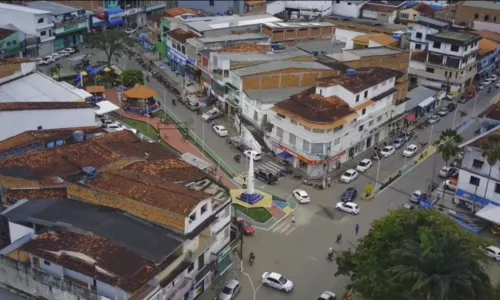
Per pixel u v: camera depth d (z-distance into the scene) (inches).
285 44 5329.7
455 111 4832.7
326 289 2623.0
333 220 3191.4
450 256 2000.5
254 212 3213.6
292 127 3644.2
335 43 5477.4
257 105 3971.5
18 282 2273.6
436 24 5408.5
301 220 3179.1
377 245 2250.2
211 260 2495.1
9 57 5221.5
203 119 4434.1
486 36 5999.0
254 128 4035.4
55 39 5807.1
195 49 4965.6
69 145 2994.6
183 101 4749.0
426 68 5172.2
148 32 6378.0
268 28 5295.3
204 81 4847.4
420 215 2294.5
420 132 4404.5
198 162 3376.0
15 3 6318.9
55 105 3427.7
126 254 2135.8
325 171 3634.4
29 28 5546.3
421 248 2034.9
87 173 2578.7
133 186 2438.5
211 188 2645.2
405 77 4667.8
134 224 2317.9
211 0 6855.3
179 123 4367.6
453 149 3287.4
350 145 3799.2
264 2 6983.3
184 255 2298.2
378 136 4148.6
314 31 5462.6
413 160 3939.5
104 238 2209.6
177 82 5196.9
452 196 3452.3
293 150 3654.0
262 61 4436.5
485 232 3080.7
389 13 6988.2
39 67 5383.9
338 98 3789.4
